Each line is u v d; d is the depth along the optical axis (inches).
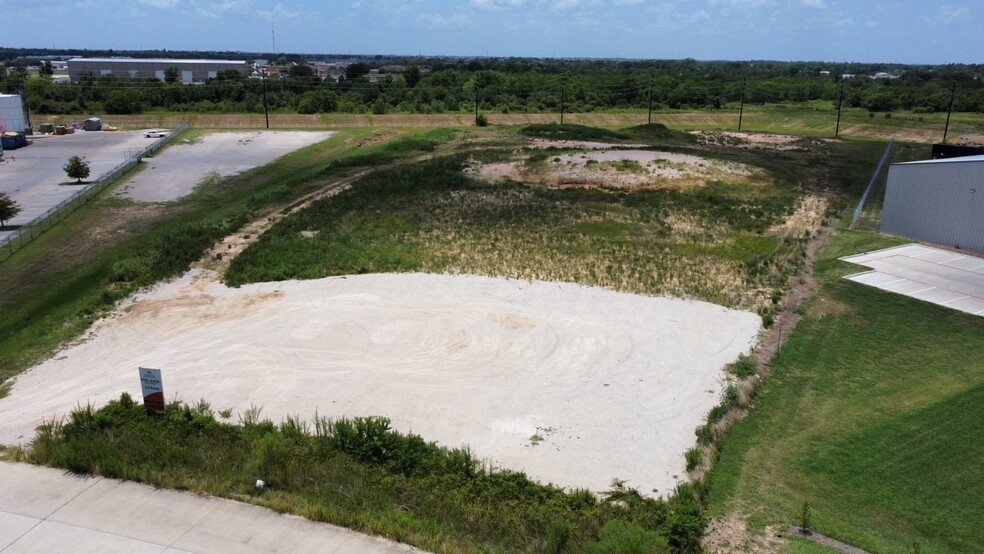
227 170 2161.7
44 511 590.6
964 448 701.9
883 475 665.0
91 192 1818.4
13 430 741.9
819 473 671.1
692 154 2196.1
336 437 676.7
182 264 1239.5
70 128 3061.0
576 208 1598.2
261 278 1184.2
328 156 2508.6
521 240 1376.7
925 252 1327.5
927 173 1370.6
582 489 640.4
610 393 824.9
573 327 999.6
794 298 1114.1
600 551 505.7
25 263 1274.6
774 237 1433.3
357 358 911.7
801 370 880.9
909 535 585.6
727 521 602.5
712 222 1519.4
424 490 615.8
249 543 551.8
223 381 848.9
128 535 561.3
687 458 691.4
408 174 1904.5
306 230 1423.5
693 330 995.9
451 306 1067.9
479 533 564.4
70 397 817.5
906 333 974.4
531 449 712.4
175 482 625.6
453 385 842.2
